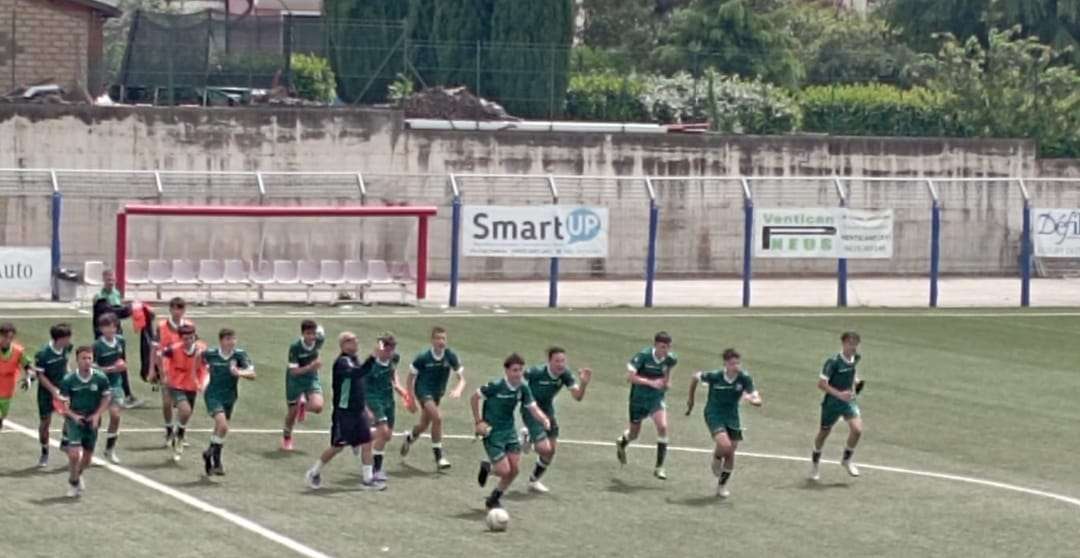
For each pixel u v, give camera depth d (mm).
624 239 66188
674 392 39656
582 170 66000
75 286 52250
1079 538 26625
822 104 79562
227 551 24062
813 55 95875
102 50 68562
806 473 31109
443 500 27859
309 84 72875
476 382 40031
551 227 55719
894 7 98000
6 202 59469
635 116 77875
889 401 39625
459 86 75562
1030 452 33906
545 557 24281
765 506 28234
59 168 60750
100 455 30656
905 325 53500
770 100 78312
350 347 28078
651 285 56594
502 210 55375
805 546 25516
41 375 28953
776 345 48125
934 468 32000
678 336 49250
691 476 30484
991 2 93250
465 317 51938
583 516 27031
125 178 60469
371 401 28906
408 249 63281
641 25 96562
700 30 87875
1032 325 54562
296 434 33219
